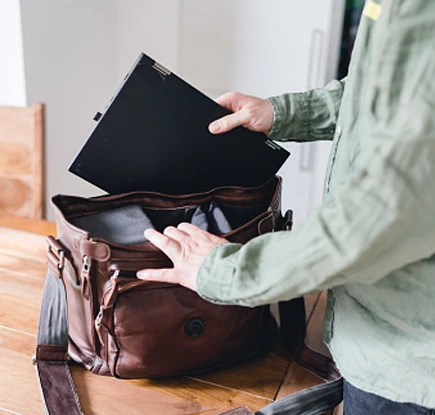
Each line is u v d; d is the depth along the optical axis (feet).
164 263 2.34
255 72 6.40
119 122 2.54
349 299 2.01
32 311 3.01
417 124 1.39
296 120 2.81
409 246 1.48
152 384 2.53
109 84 6.39
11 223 4.23
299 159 6.55
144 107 2.53
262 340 2.84
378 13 1.68
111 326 2.37
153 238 2.08
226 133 2.74
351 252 1.47
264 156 2.89
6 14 4.92
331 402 2.43
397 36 1.47
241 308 2.55
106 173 2.68
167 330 2.42
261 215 2.61
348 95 1.89
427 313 1.78
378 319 1.92
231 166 2.88
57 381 2.46
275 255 1.65
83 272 2.35
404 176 1.40
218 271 1.78
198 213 2.76
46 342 2.54
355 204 1.46
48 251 2.57
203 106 2.63
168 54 6.61
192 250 1.96
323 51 6.03
